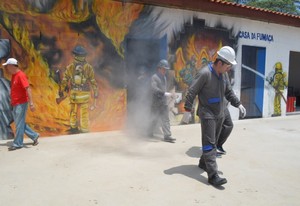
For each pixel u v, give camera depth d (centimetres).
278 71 1188
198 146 707
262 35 1114
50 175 507
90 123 808
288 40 1198
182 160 599
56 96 757
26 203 408
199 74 482
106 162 578
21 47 712
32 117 734
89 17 781
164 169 545
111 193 442
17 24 704
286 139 815
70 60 767
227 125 621
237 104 546
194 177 509
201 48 970
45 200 417
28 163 564
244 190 464
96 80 805
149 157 616
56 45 748
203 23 966
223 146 723
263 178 516
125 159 598
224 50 472
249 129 940
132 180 491
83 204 407
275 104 1197
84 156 612
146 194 441
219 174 530
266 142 776
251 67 1120
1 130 716
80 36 775
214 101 480
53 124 760
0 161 573
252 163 596
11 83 643
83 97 791
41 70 735
